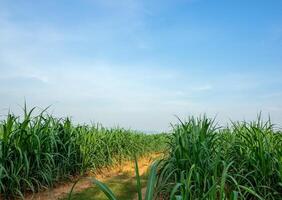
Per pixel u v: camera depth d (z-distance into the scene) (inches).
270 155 186.5
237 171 189.8
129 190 247.3
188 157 175.2
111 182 273.9
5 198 199.5
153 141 512.7
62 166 254.7
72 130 278.1
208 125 195.6
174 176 186.7
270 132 216.7
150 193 99.7
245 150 196.7
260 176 182.2
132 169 343.9
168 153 220.4
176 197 106.1
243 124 215.0
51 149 238.8
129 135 421.1
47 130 242.1
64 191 236.2
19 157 207.6
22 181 212.5
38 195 217.0
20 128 210.8
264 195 177.0
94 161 305.7
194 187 168.6
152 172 106.3
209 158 179.8
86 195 229.3
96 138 320.8
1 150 198.8
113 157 353.7
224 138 213.0
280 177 173.0
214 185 116.7
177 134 205.9
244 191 181.9
